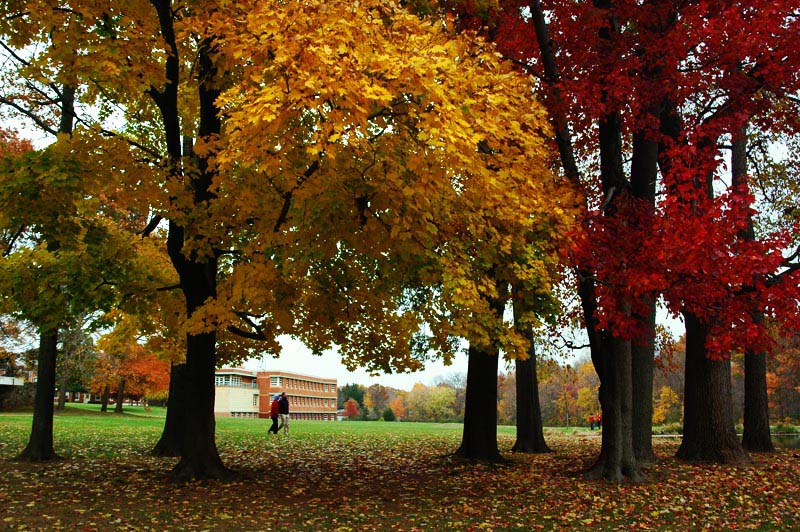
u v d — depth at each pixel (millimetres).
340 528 7566
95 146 9531
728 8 9719
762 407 15883
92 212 10422
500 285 10516
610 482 10523
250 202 8992
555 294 11148
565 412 69000
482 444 14156
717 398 12906
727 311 8242
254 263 9008
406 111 7207
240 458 14266
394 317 11391
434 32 7523
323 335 11469
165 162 10078
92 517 7551
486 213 8961
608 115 11547
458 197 8930
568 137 11664
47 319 9719
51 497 8602
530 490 10078
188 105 11992
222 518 7809
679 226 8094
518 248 9422
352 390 104875
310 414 79750
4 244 14602
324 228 8383
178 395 14359
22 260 10125
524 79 8758
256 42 6820
